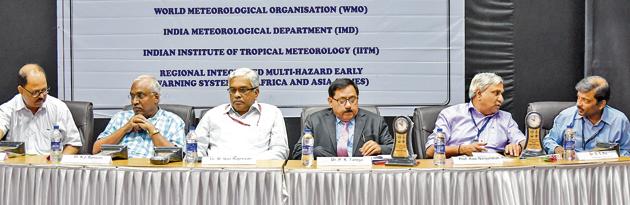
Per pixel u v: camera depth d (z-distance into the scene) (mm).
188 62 4734
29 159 3381
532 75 4777
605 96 3832
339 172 3127
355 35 4707
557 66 4770
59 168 3209
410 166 3211
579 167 3248
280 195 3127
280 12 4699
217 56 4730
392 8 4684
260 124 3918
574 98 4789
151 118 4008
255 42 4719
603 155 3430
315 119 4027
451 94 4738
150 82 3947
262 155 3777
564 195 3238
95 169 3188
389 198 3139
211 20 4703
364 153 3699
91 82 4730
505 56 4754
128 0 4684
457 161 3279
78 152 4129
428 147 4012
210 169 3146
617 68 4594
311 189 3133
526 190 3195
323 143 3975
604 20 4590
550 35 4750
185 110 4199
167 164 3256
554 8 4734
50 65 4777
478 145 3797
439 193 3145
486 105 4016
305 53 4727
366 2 4684
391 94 4746
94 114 4746
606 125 3977
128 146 3953
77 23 4684
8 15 4734
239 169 3135
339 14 4695
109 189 3184
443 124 4086
